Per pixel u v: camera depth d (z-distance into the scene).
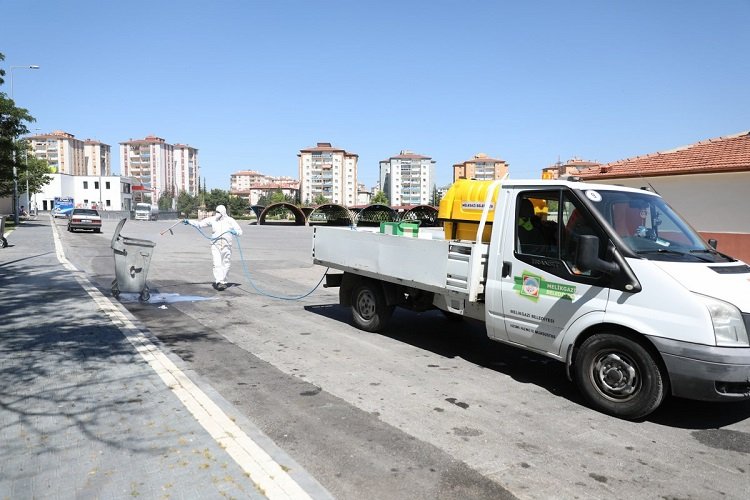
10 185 41.91
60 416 4.37
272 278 13.84
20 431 4.08
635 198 5.53
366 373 5.94
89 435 4.02
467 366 6.33
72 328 7.30
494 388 5.54
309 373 5.89
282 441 4.14
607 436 4.39
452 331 8.15
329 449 4.02
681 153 17.67
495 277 5.81
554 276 5.25
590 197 5.21
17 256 16.72
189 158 157.12
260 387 5.39
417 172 158.38
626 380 4.73
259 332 7.80
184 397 4.81
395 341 7.45
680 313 4.41
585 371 5.00
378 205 57.03
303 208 64.56
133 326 7.48
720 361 4.22
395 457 3.92
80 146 131.38
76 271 13.20
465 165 122.81
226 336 7.51
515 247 5.64
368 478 3.61
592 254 4.76
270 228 48.62
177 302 10.01
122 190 111.94
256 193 157.62
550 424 4.62
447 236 6.89
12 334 6.96
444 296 6.65
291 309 9.63
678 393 4.43
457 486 3.53
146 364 5.76
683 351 4.33
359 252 7.74
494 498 3.40
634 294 4.67
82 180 109.38
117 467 3.55
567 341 5.12
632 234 5.05
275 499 3.21
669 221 5.50
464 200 6.66
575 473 3.76
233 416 4.52
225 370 5.93
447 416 4.74
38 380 5.21
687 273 4.60
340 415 4.70
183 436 4.02
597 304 4.89
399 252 7.00
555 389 5.55
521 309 5.54
